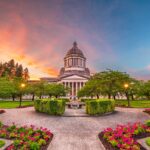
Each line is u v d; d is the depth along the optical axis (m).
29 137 13.62
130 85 47.69
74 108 42.44
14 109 34.88
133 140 13.39
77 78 117.31
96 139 15.30
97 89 55.28
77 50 131.50
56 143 14.18
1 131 16.02
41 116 26.58
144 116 27.22
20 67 130.88
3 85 61.44
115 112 31.30
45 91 78.75
